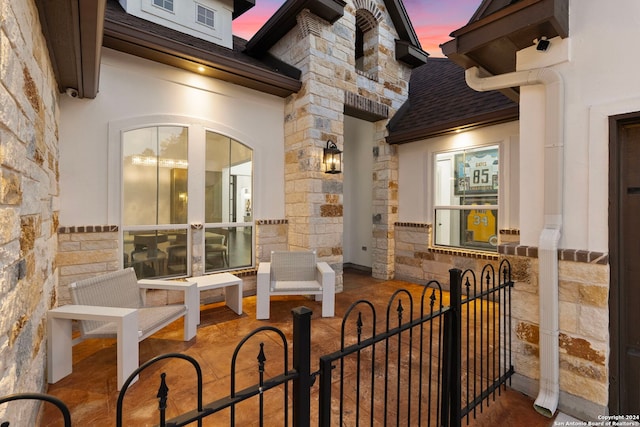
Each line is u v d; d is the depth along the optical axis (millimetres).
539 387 2234
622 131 2002
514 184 4434
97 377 2477
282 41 5254
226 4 5441
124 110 3686
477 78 2557
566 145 2152
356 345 1424
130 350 2367
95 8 1890
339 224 5020
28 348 1685
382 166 6012
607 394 1979
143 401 2180
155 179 3941
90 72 2783
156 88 3910
